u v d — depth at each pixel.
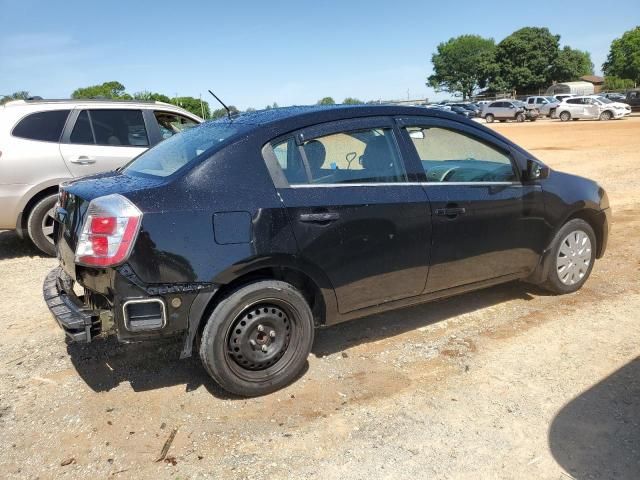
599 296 5.21
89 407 3.54
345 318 3.95
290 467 2.95
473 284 4.54
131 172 3.98
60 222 3.77
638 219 8.31
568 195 4.96
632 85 80.00
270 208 3.48
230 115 4.26
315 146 3.78
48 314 5.15
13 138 6.82
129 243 3.16
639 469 2.87
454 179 4.33
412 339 4.42
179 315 3.29
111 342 4.45
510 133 29.95
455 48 108.94
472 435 3.18
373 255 3.87
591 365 3.92
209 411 3.47
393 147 4.09
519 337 4.39
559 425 3.25
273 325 3.61
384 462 2.97
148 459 3.03
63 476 2.92
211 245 3.32
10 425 3.37
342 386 3.73
